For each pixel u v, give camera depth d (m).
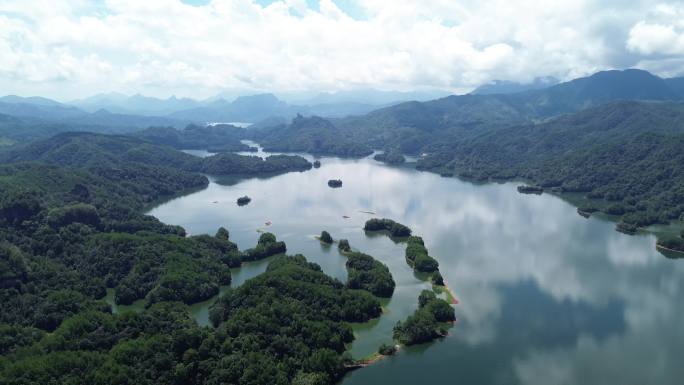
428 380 192.00
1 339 193.88
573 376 196.88
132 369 172.75
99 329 199.38
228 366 179.38
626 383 193.12
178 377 176.00
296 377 181.00
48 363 169.38
